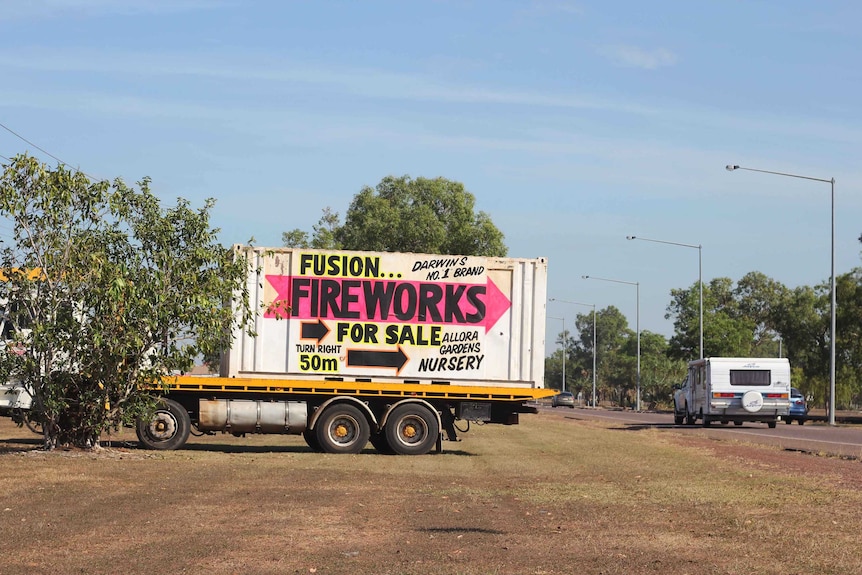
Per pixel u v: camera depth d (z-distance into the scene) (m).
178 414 22.67
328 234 66.69
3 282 19.38
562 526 11.80
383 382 23.19
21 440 24.17
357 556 9.79
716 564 9.49
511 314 23.53
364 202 65.75
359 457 21.69
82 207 19.59
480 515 12.66
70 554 9.63
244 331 22.91
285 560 9.53
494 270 23.58
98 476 16.08
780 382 40.53
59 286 19.50
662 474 18.06
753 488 15.55
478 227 66.56
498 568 9.28
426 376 23.25
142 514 12.14
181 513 12.28
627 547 10.39
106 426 20.39
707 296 98.06
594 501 14.09
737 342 95.31
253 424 22.97
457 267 23.50
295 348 23.05
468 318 23.42
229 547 10.11
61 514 12.00
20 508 12.45
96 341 18.88
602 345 199.75
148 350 20.25
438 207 67.56
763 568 9.30
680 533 11.28
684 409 46.00
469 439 28.36
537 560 9.68
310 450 24.06
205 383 22.78
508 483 16.64
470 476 17.83
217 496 14.01
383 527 11.59
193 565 9.23
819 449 25.28
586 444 26.55
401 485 16.09
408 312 23.31
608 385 175.75
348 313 23.20
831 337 49.09
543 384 23.47
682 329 99.50
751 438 31.11
